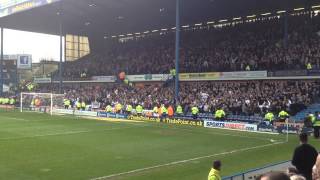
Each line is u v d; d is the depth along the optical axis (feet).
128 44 228.02
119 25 212.43
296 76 131.85
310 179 29.43
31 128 108.27
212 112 129.18
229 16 187.21
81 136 93.76
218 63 157.38
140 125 118.62
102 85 195.52
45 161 64.49
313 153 29.99
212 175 37.81
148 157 69.00
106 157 68.59
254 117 116.37
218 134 99.76
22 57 271.28
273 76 137.18
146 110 137.08
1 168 59.26
